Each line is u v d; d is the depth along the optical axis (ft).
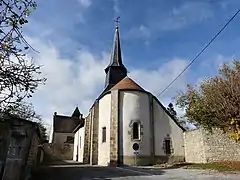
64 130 166.40
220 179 35.14
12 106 18.56
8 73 17.34
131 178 38.78
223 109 57.57
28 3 16.53
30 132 27.45
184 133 77.30
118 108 73.97
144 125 73.61
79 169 56.29
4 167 23.03
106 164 72.28
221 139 66.08
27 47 17.47
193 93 69.77
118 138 71.26
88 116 91.35
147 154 71.41
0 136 23.09
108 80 112.37
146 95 77.30
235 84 56.13
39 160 66.18
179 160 74.90
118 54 118.11
